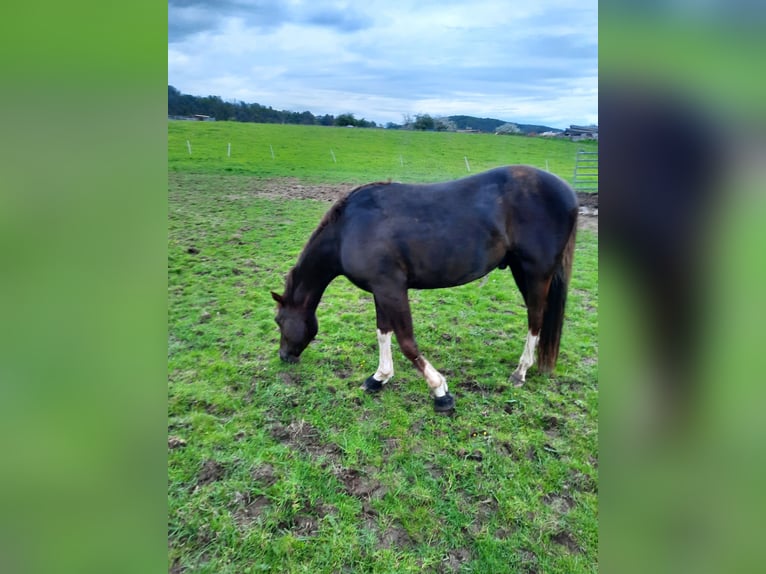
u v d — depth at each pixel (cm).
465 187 277
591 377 323
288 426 278
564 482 235
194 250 610
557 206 276
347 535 208
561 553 199
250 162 1592
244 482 235
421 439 266
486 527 211
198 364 346
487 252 277
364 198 279
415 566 194
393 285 276
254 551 200
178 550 200
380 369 309
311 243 297
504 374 329
